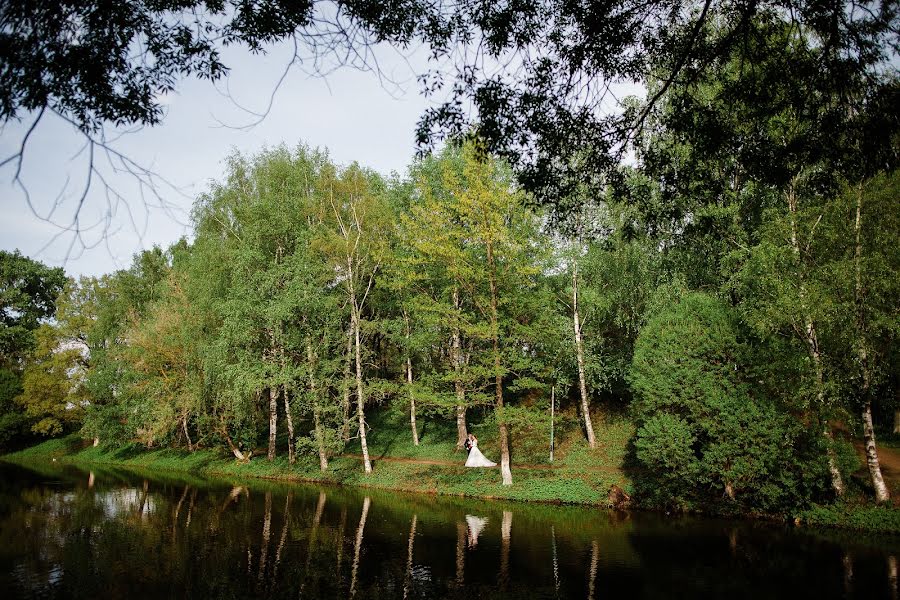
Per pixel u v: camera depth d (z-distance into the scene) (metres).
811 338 15.36
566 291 26.00
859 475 17.03
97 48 5.41
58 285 57.84
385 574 11.15
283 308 25.45
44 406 45.19
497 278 21.94
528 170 7.96
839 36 6.22
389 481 24.30
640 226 22.05
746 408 15.89
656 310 21.80
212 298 29.25
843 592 9.87
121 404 37.50
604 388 27.30
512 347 22.56
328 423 29.80
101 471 33.34
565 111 7.48
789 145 7.34
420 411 28.95
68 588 10.41
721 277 21.30
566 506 19.05
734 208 18.12
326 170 27.67
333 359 28.06
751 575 10.91
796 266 15.54
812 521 15.40
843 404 15.56
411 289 27.39
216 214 30.52
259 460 31.69
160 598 9.85
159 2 5.93
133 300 42.22
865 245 14.89
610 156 7.99
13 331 51.16
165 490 24.05
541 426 21.58
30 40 4.52
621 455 23.09
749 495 16.59
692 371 16.91
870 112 6.53
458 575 11.02
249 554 12.77
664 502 18.20
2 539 14.49
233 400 26.88
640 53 7.45
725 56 7.30
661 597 9.70
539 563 11.84
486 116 7.33
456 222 23.83
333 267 27.45
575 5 6.75
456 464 25.53
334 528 15.55
